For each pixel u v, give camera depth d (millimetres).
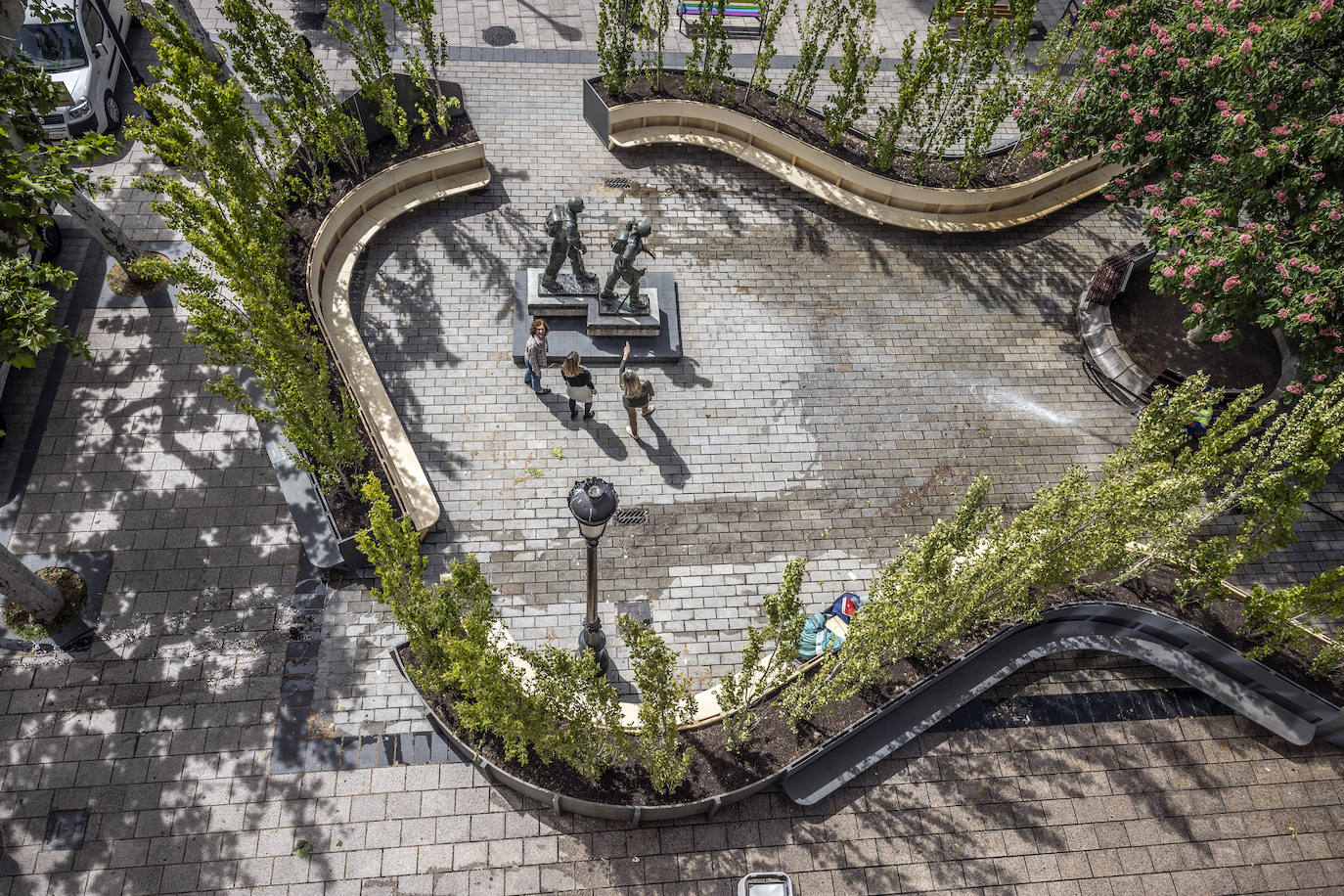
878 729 14000
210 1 23047
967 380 18312
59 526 15188
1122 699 14703
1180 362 18781
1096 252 20578
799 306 19141
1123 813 13688
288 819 12812
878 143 20172
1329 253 14219
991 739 14203
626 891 12609
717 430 17188
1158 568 15266
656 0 23859
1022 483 16922
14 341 11438
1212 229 14625
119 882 12234
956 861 13164
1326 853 13516
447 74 22453
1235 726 14539
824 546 15945
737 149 21234
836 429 17391
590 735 11727
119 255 17156
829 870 12969
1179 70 15359
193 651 14102
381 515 10578
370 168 19578
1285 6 14641
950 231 20234
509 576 15234
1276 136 14109
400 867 12562
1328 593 13164
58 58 19594
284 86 18156
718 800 12539
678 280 19312
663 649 9867
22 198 12375
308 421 14234
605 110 20625
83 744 13203
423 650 12000
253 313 12922
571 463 16562
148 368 17000
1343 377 12391
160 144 14375
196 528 15312
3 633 14000
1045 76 19578
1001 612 13297
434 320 18266
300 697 13781
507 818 13000
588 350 17781
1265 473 13078
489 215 19938
